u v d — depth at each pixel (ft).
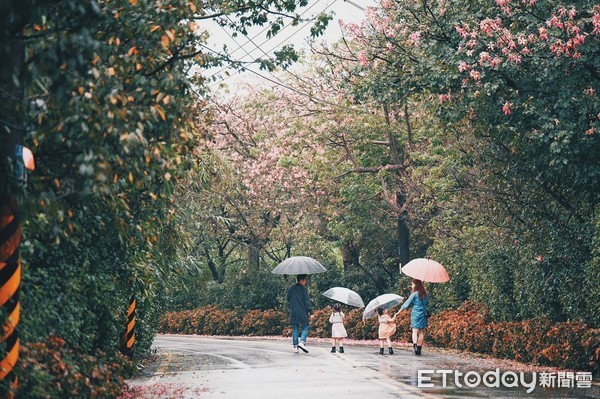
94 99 31.99
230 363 66.23
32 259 39.60
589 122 55.21
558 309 69.41
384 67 69.51
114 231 46.14
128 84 37.22
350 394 44.06
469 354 73.72
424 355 73.67
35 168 36.35
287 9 54.44
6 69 31.58
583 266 63.31
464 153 76.95
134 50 37.22
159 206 50.29
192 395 44.14
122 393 43.86
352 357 70.95
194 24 38.99
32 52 32.12
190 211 70.23
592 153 56.95
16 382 31.91
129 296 58.34
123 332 60.03
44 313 37.83
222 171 76.07
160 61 40.75
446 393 44.32
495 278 79.36
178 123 40.93
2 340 31.78
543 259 68.49
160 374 57.21
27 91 35.37
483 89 59.11
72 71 31.89
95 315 47.93
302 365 62.80
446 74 61.67
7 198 32.14
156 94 37.65
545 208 68.74
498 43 55.47
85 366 38.81
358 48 102.68
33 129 35.04
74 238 41.24
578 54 52.47
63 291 41.83
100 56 33.94
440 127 74.38
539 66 55.16
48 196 33.68
